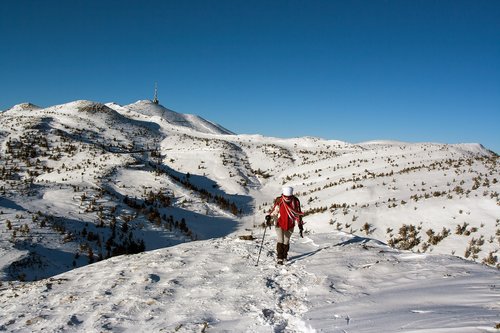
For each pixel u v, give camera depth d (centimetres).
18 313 665
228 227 3534
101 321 566
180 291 688
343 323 447
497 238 1812
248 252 968
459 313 393
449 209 2302
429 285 565
